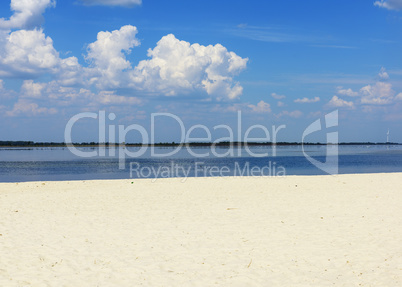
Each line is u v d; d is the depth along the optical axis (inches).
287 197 613.0
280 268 283.4
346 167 1716.3
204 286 252.7
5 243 352.5
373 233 373.4
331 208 512.4
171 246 343.0
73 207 537.3
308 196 621.0
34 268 287.4
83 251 329.1
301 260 299.7
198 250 330.3
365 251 317.4
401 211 484.4
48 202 577.9
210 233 386.3
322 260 298.7
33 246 343.6
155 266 291.7
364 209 501.4
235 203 561.3
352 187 728.3
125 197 625.0
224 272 277.4
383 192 657.0
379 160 2399.1
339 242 345.7
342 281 255.6
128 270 283.6
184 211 503.8
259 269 282.4
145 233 388.8
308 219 444.5
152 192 680.4
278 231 390.3
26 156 3154.5
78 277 269.9
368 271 271.9
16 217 469.1
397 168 1644.9
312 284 252.1
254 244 345.4
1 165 1875.0
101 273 277.6
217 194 651.5
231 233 384.8
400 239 349.7
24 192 706.8
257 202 568.1
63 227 416.2
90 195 647.8
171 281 261.9
